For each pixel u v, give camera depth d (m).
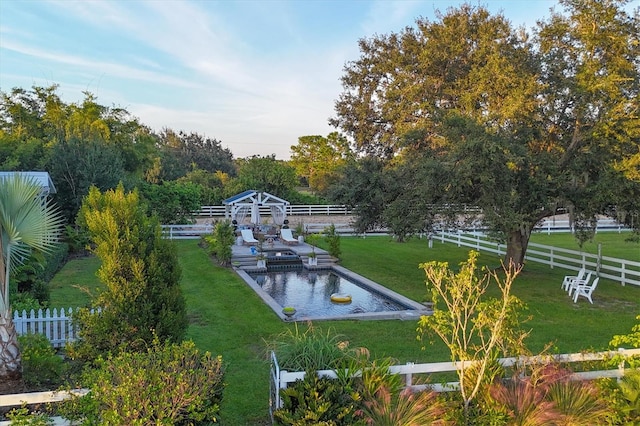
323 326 10.42
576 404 5.43
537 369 5.57
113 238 6.46
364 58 25.45
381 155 25.61
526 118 13.48
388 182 15.44
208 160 72.31
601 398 5.59
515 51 14.12
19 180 6.37
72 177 21.94
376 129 25.66
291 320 10.79
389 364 5.94
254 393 6.75
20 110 34.78
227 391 6.79
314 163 66.75
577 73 13.23
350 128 26.38
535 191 13.17
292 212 40.28
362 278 16.25
